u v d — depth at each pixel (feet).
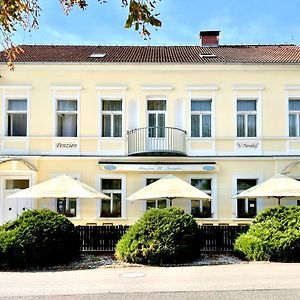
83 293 33.65
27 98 72.13
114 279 39.06
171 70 72.59
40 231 46.19
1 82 72.08
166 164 70.33
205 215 70.23
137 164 70.23
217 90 72.38
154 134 71.87
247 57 76.23
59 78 72.54
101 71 72.69
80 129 71.87
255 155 71.26
